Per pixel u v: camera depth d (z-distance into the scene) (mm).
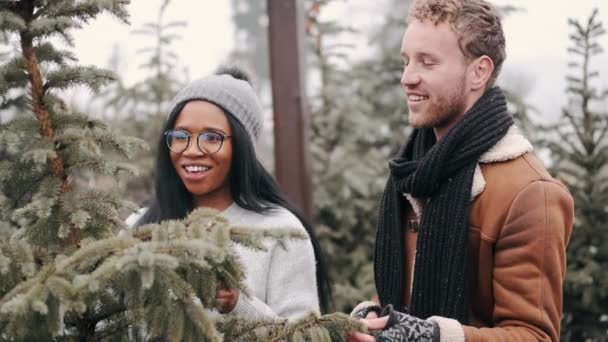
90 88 1769
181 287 1427
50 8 1768
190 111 2189
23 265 1486
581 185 4160
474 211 1862
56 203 1682
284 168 4238
